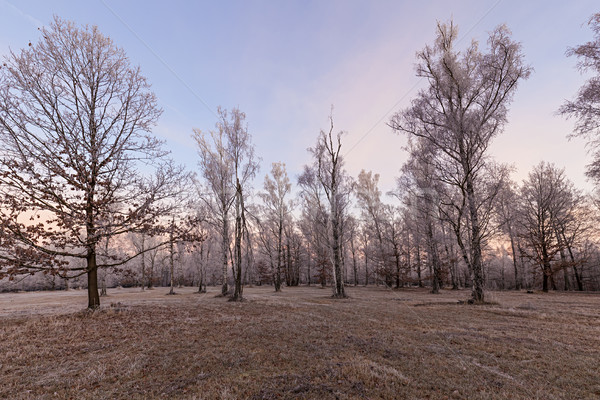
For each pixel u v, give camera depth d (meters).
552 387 4.56
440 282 38.50
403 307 14.61
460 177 17.84
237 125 22.81
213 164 24.19
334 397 4.25
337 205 23.80
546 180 31.88
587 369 5.28
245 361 5.88
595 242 35.12
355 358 6.00
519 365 5.56
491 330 8.69
